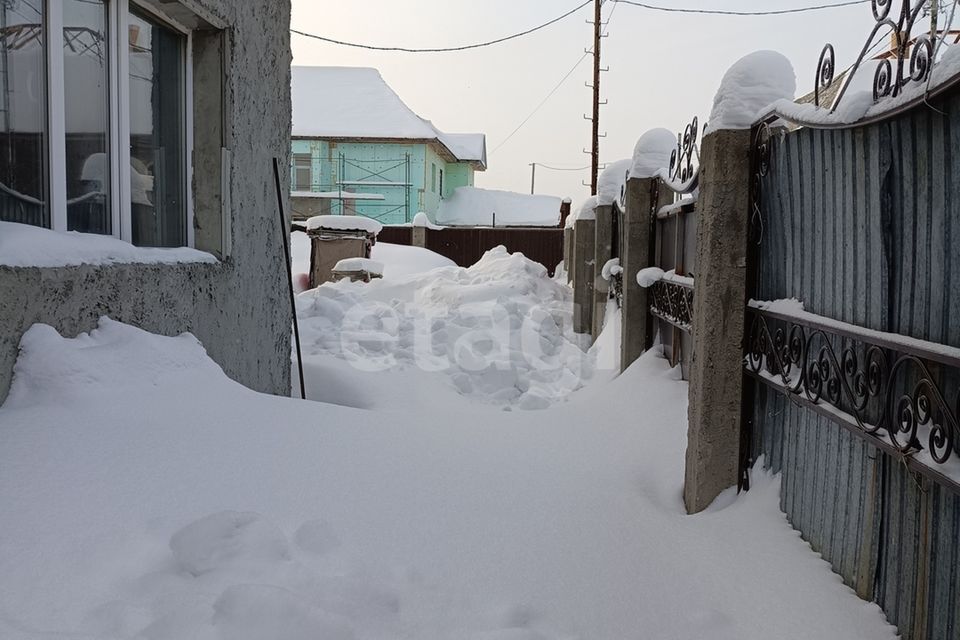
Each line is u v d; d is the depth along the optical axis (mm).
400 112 31797
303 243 21250
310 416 3682
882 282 2367
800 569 2764
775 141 3299
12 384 2855
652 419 4898
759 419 3482
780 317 3072
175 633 1916
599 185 9633
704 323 3549
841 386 2615
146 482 2609
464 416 5188
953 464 1934
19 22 3252
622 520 3322
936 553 2096
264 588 2078
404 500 3062
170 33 4645
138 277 3717
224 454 2973
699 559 2959
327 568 2436
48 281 3027
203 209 4852
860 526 2539
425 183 31578
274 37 5730
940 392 1962
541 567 2820
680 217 5730
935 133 2066
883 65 2350
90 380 3000
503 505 3262
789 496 3158
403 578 2523
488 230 25453
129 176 4133
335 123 31141
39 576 2035
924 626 2154
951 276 2002
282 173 5961
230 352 4938
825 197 2799
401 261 20406
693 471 3604
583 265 10766
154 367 3393
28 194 3350
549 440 4582
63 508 2334
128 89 4117
